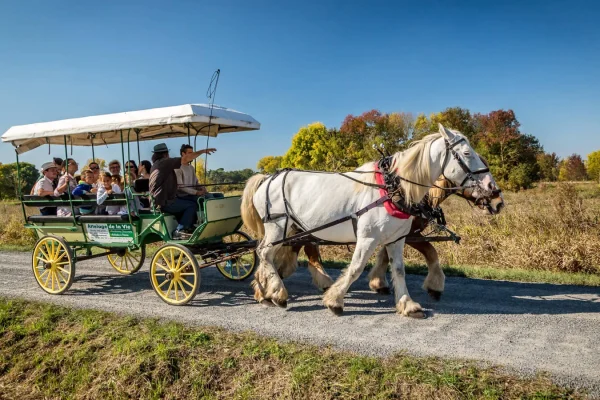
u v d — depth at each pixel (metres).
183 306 6.55
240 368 4.66
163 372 4.76
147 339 5.26
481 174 5.52
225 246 7.10
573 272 8.18
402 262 5.93
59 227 7.73
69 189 7.27
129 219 6.90
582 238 8.75
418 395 3.95
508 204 13.48
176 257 7.18
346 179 5.93
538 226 9.82
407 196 5.54
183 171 7.37
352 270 5.76
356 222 5.79
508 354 4.53
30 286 8.07
